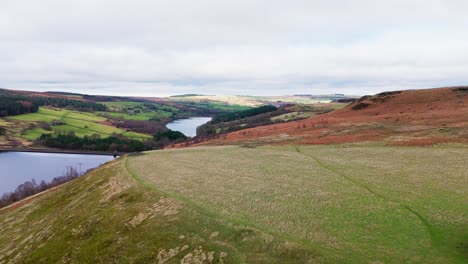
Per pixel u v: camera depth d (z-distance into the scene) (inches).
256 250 1161.4
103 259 1392.7
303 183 1843.0
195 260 1195.3
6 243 2080.5
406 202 1475.1
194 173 2186.3
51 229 1936.5
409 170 2020.2
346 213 1387.8
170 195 1733.5
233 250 1187.3
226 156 2829.7
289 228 1266.0
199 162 2578.7
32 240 1942.7
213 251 1205.7
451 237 1141.1
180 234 1358.3
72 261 1482.5
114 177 2354.8
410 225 1250.6
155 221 1501.0
